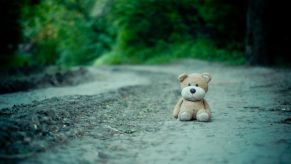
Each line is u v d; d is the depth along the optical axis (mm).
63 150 5578
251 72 18422
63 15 47219
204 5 30984
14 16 27188
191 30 33969
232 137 6453
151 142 6234
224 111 9000
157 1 35062
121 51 37000
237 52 27953
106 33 49000
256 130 6918
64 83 17750
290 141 6113
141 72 23531
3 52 27781
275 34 24266
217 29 31109
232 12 29547
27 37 41812
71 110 8273
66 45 47812
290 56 24125
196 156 5434
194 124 7582
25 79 16344
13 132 5852
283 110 8883
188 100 8039
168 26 35969
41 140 5820
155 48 35469
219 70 21281
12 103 10672
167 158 5359
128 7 36344
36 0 38688
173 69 24859
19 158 4988
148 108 9648
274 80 14586
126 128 7266
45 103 9219
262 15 21578
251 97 11078
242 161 5176
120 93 12211
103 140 6336
